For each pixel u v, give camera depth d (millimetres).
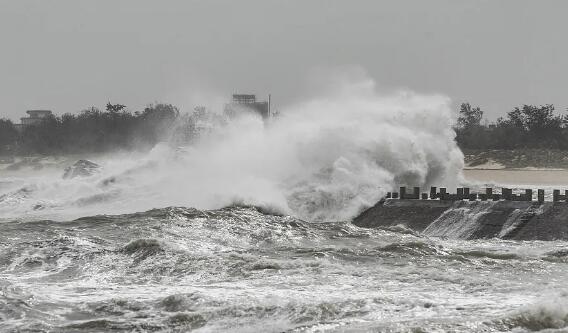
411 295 88875
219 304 86938
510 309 81125
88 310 87688
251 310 83438
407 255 112438
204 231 135500
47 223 145750
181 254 113875
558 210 136500
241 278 101438
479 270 102750
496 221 139375
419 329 73750
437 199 157250
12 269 111438
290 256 114188
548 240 130250
